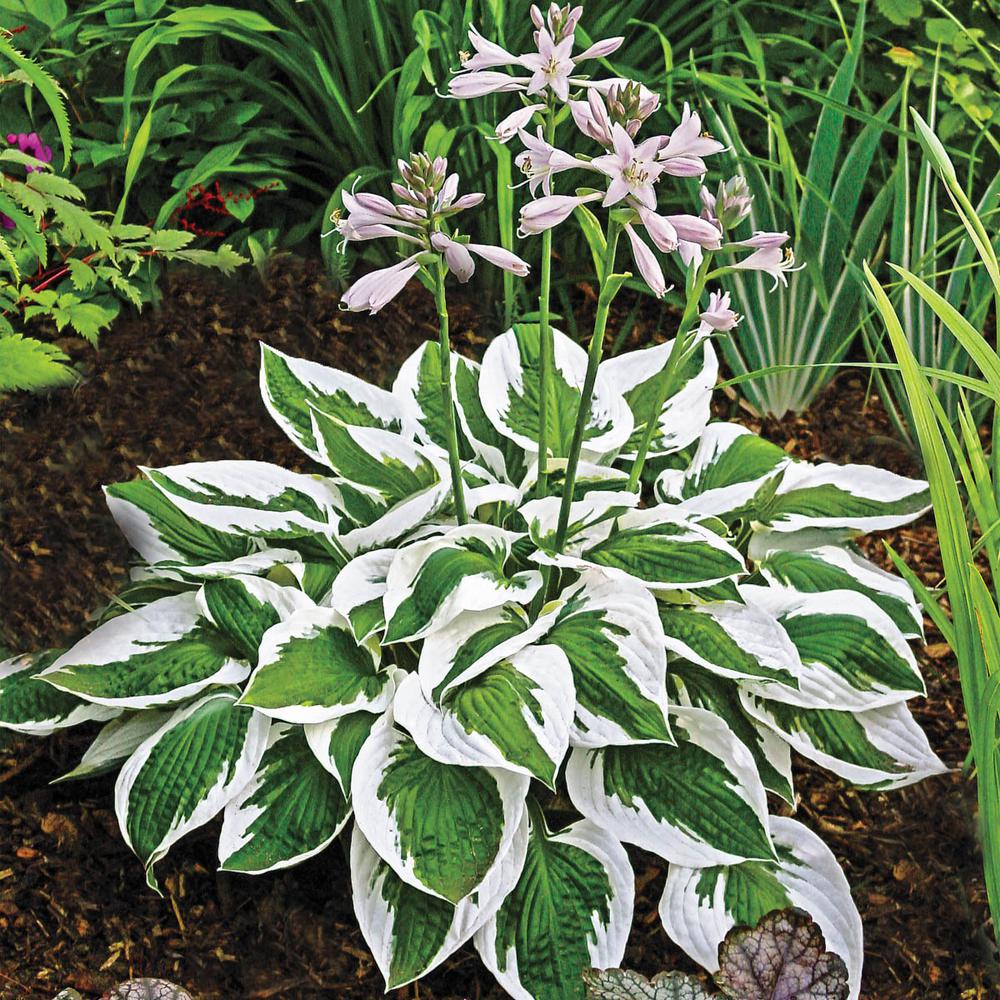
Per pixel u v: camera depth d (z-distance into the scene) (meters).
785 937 1.26
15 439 1.74
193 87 1.94
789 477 1.58
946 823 1.55
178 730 1.39
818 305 1.87
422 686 1.36
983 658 1.35
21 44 1.90
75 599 1.58
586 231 1.48
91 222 1.63
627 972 1.26
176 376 1.83
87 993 1.41
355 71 1.90
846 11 2.07
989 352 1.30
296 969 1.42
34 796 1.52
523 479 1.57
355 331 1.89
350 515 1.51
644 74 1.89
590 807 1.38
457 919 1.34
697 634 1.41
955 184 1.34
